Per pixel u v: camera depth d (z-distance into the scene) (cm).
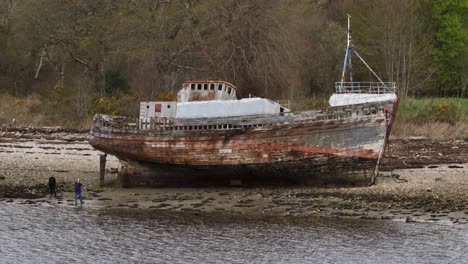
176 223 7775
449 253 6625
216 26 15575
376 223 7569
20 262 6612
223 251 6838
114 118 9575
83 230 7556
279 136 9150
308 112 9112
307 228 7462
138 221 7875
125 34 16250
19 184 9550
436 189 8862
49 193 9150
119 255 6781
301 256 6638
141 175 9650
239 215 8044
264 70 15450
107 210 8356
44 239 7275
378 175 9862
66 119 15912
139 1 16475
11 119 15850
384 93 10044
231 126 9262
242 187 9525
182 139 9300
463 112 15138
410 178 9612
